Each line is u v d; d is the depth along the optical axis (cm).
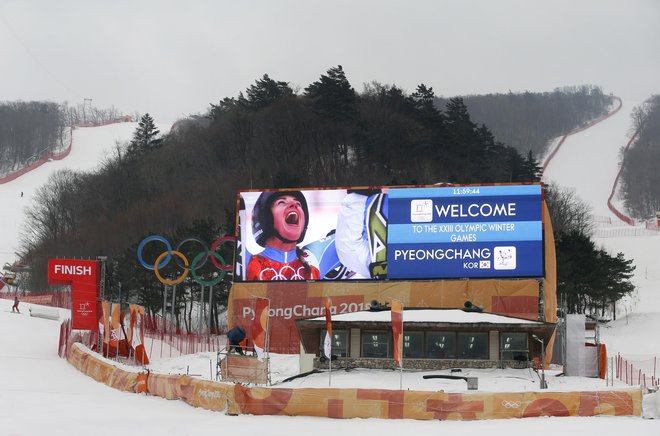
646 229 19862
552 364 6606
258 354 5100
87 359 6044
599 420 3922
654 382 6338
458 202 7000
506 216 6919
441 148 18662
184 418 4081
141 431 3716
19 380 5538
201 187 17850
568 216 17812
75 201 18688
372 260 7062
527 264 6831
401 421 4031
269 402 4216
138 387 5081
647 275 14975
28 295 12838
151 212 16788
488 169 18712
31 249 16762
